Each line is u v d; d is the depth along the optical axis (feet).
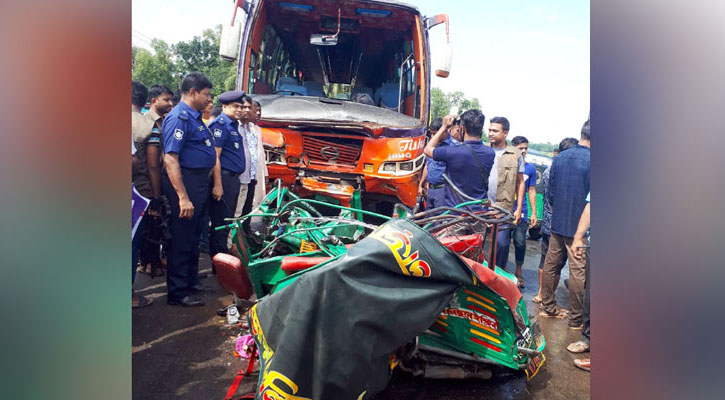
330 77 23.06
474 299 8.75
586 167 12.64
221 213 14.33
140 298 12.82
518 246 17.49
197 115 12.36
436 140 13.28
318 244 9.08
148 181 13.69
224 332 11.30
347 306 6.61
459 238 8.78
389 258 6.92
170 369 9.49
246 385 8.98
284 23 19.85
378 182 16.29
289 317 6.63
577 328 13.23
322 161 16.20
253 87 18.83
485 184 13.01
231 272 8.84
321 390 6.53
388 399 8.80
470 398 9.07
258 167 15.34
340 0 18.21
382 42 20.79
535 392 9.47
